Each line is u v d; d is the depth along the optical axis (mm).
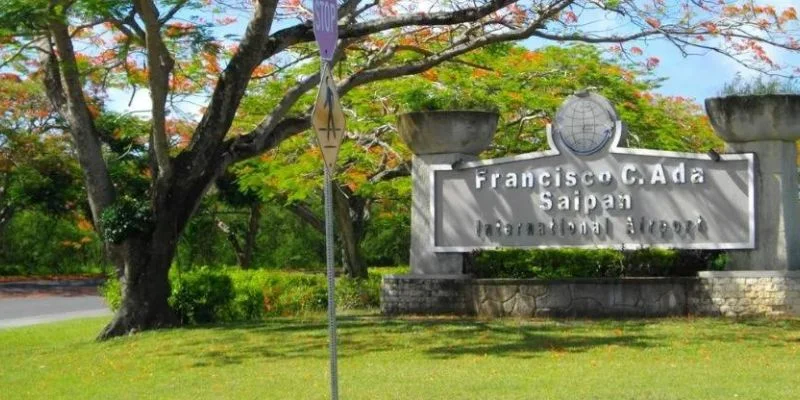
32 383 12555
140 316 16500
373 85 21859
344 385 10797
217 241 41625
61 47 16109
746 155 15922
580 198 16828
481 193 17422
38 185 38750
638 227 16484
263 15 16281
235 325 16844
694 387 9930
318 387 10766
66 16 15016
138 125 24062
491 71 21234
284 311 20672
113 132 27953
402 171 23047
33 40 17078
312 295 21422
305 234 47562
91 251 52594
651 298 16375
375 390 10383
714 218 16078
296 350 13820
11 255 50781
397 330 15289
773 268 15898
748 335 13805
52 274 49375
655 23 17375
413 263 17969
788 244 15898
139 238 16609
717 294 16016
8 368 13969
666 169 16391
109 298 20719
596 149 16750
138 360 13773
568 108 16969
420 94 20406
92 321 21953
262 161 22906
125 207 16453
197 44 16688
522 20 17891
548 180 17016
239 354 13719
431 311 17672
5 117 36500
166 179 16641
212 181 16938
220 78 16719
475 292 17359
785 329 14328
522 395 9750
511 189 17250
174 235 16781
